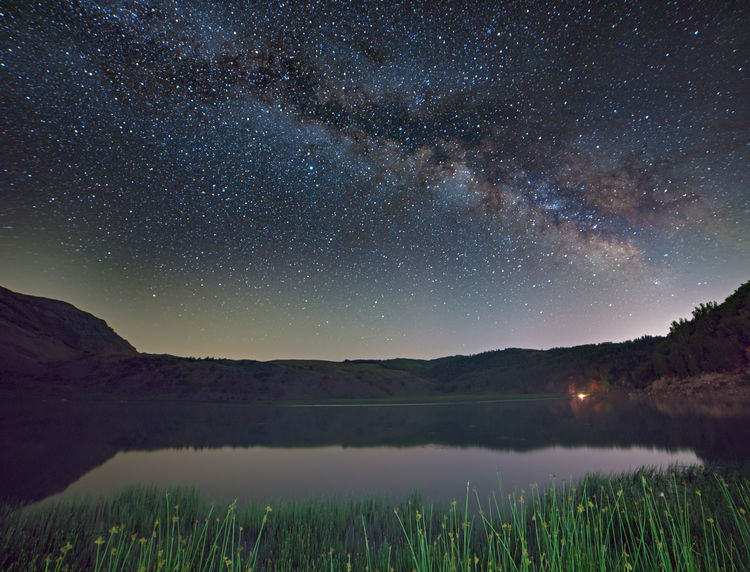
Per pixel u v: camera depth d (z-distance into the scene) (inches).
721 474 432.5
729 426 965.8
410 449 965.2
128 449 1021.2
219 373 4697.3
